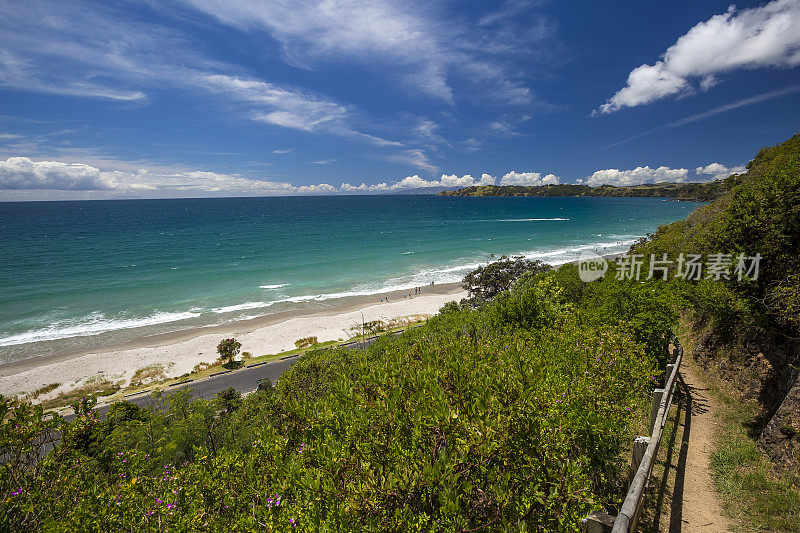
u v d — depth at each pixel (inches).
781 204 327.6
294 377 545.3
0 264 2721.5
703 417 283.9
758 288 333.7
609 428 176.2
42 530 142.0
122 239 4111.7
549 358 226.7
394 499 116.4
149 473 216.1
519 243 3614.7
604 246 3238.2
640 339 318.3
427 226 5393.7
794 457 201.6
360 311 1732.3
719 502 189.2
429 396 152.7
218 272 2504.9
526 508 113.4
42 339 1429.6
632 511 126.3
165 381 1149.1
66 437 183.8
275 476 153.6
